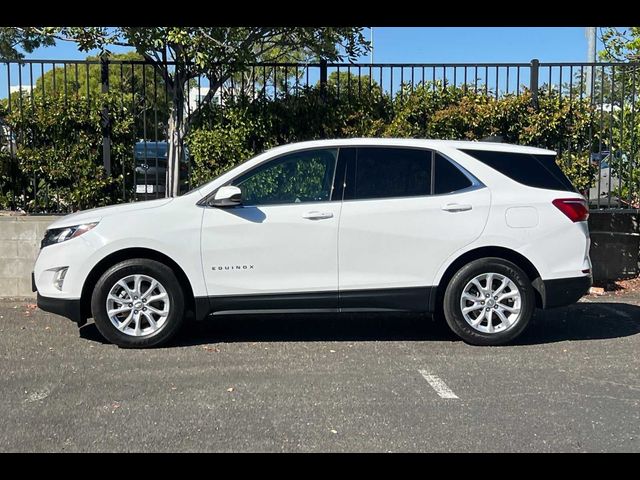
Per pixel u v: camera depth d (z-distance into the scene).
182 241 6.00
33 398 4.89
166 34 8.20
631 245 9.38
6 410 4.65
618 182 9.36
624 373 5.55
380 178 6.21
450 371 5.57
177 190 8.98
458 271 6.21
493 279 6.24
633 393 5.06
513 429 4.37
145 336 6.11
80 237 6.01
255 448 4.08
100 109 8.94
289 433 4.29
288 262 6.06
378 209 6.10
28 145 8.91
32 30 8.60
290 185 6.19
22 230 8.47
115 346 6.25
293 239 6.05
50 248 6.10
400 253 6.11
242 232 6.04
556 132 9.22
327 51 9.12
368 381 5.30
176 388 5.11
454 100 9.31
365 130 9.09
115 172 9.26
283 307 6.11
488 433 4.30
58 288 6.05
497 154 6.33
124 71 10.03
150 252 6.11
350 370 5.59
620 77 9.62
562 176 6.41
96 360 5.81
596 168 9.32
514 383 5.27
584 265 6.30
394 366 5.70
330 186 6.18
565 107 9.14
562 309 8.02
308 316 7.57
